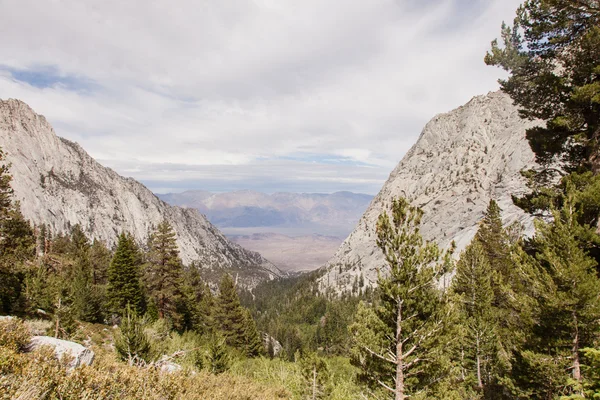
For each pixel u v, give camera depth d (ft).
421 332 38.58
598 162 39.32
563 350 35.06
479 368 67.77
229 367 56.44
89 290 110.52
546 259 34.37
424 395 38.60
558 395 34.88
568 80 42.65
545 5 40.70
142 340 45.24
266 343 281.13
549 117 46.70
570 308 32.12
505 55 45.91
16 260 71.00
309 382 50.08
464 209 550.36
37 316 77.61
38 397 18.19
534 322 36.94
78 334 72.84
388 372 42.60
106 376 22.85
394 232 40.37
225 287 140.26
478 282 73.51
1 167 69.72
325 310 460.96
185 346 64.90
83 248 198.39
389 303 40.93
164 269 118.83
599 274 34.30
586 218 36.19
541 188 44.24
